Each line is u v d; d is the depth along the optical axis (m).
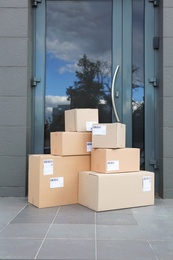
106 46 5.21
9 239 3.09
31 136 5.14
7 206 4.30
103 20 5.21
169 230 3.37
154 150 5.13
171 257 2.70
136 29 5.18
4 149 4.78
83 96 5.21
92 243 3.00
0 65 4.81
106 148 4.22
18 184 4.79
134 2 5.17
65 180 4.35
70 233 3.26
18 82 4.80
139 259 2.66
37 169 4.24
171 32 4.79
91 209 4.13
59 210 4.10
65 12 5.21
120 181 4.15
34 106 5.16
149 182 4.37
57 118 5.20
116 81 5.17
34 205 4.30
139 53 5.17
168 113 4.77
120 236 3.18
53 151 4.52
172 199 4.74
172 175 4.75
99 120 5.16
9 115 4.79
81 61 5.22
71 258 2.68
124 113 5.16
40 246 2.92
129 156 4.33
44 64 5.18
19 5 4.83
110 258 2.68
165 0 4.79
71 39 5.21
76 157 4.42
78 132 4.45
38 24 5.18
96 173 4.18
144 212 4.04
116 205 4.12
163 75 4.79
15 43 4.81
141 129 5.16
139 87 5.18
